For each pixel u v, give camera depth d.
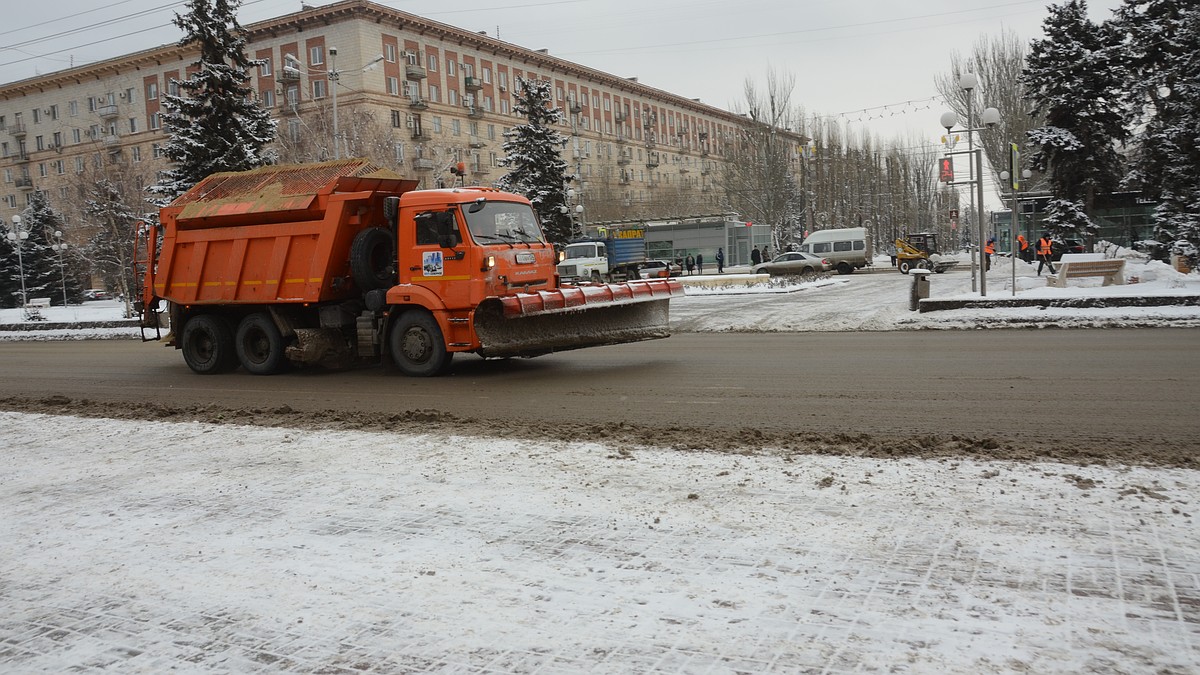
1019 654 3.09
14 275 61.75
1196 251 27.31
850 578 3.82
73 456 7.58
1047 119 40.78
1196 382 8.85
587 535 4.58
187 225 14.53
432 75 72.94
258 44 68.69
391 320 12.77
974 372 10.29
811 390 9.50
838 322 18.66
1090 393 8.47
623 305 13.02
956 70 54.53
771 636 3.30
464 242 11.77
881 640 3.23
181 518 5.36
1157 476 5.15
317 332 13.30
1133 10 38.16
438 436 7.57
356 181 12.98
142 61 75.62
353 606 3.80
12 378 15.23
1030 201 49.44
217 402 10.96
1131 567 3.81
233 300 14.06
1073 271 20.62
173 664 3.37
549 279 12.84
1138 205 44.81
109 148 76.50
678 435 7.25
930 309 18.48
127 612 3.92
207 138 30.80
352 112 50.09
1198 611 3.37
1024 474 5.34
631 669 3.10
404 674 3.16
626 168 99.69
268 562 4.44
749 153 64.56
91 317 37.19
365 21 65.94
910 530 4.41
